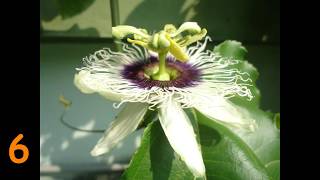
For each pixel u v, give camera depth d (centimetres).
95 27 12
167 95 8
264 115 9
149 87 8
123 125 8
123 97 8
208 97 8
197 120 8
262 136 9
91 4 11
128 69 9
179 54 8
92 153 7
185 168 8
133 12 12
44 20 12
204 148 8
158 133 8
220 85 8
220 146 8
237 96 9
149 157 8
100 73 8
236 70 9
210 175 8
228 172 8
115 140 7
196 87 8
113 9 11
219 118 8
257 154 9
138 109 8
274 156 9
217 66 9
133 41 8
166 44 8
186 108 8
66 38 12
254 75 10
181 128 7
